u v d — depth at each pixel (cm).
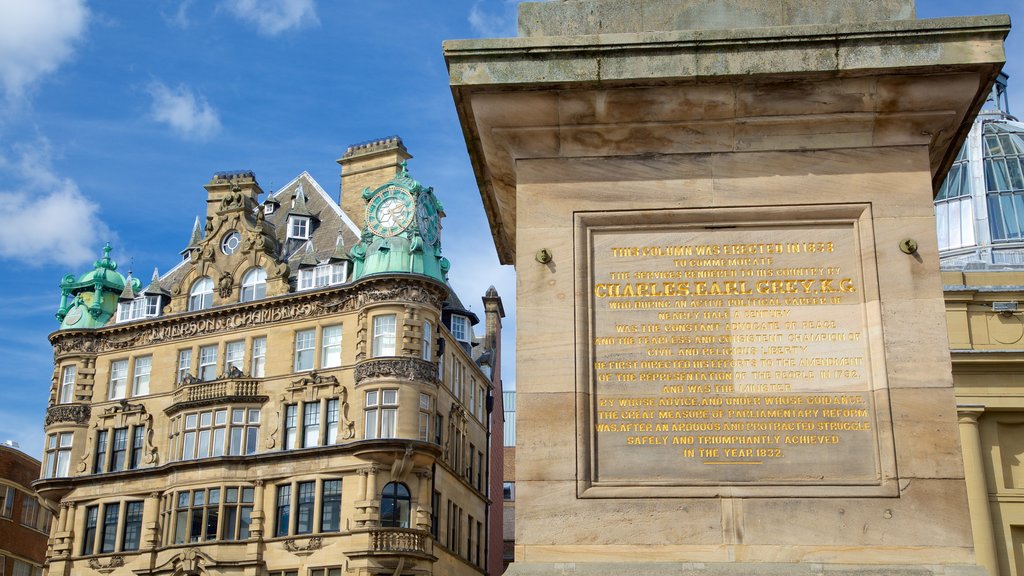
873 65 1039
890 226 1056
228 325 5497
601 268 1071
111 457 5641
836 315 1041
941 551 959
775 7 1130
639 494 993
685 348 1041
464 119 1149
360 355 5038
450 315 6078
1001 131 4538
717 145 1091
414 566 4816
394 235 5203
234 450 5212
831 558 963
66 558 5534
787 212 1068
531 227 1080
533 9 1148
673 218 1077
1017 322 3512
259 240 5603
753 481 995
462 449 5784
